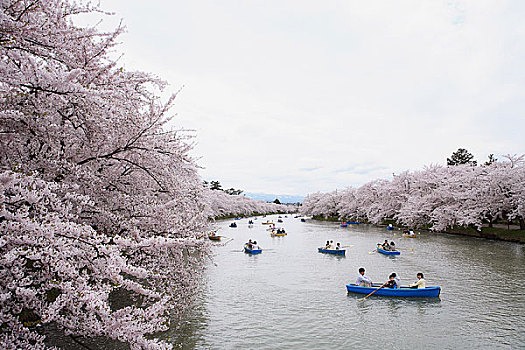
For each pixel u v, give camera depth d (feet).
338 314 42.22
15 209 12.86
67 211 14.56
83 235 13.37
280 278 60.70
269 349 32.89
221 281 58.34
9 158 16.33
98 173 21.15
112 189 23.34
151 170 23.53
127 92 21.09
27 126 15.97
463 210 112.37
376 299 47.60
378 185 193.98
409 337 35.60
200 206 31.71
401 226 159.33
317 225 201.87
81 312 13.28
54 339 24.35
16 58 13.75
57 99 15.28
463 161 217.97
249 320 39.96
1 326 13.53
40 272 14.94
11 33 13.93
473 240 103.91
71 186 16.57
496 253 79.61
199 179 35.83
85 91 13.99
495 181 102.17
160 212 22.17
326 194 287.48
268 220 269.85
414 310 43.14
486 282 54.60
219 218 238.48
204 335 35.55
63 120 18.62
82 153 19.52
